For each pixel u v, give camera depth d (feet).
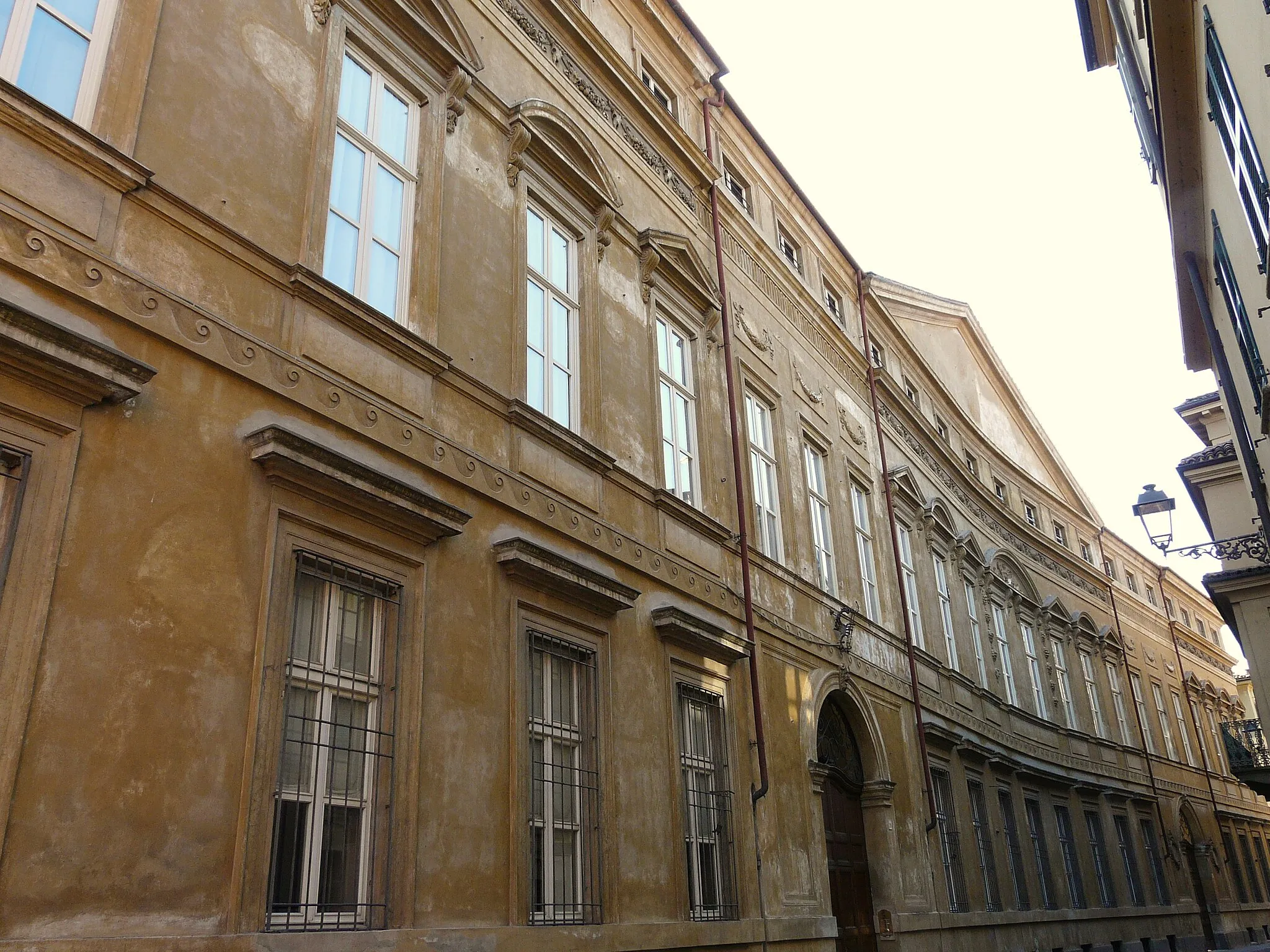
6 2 21.90
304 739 23.68
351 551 25.84
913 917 52.80
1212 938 107.14
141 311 22.30
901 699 60.34
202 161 24.85
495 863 27.55
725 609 43.29
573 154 40.70
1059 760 86.38
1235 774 71.05
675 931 33.58
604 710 33.53
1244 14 26.03
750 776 41.68
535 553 31.09
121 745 19.65
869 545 63.21
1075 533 112.27
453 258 32.65
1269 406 35.24
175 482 22.11
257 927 21.09
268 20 27.84
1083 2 57.62
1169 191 42.39
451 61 34.19
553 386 36.83
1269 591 60.49
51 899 17.84
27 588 18.90
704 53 55.67
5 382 19.49
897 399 73.87
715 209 51.96
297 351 25.90
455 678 27.99
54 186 21.29
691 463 45.50
